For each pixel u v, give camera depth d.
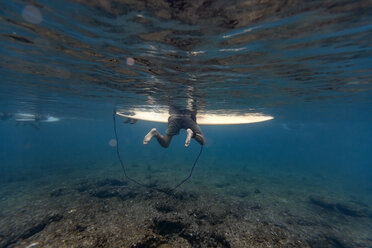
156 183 14.59
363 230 9.20
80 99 13.95
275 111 17.73
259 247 4.82
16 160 33.38
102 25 4.04
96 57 5.90
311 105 14.63
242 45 4.73
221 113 15.72
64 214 7.12
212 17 3.57
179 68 6.41
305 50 5.05
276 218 9.30
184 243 5.22
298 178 23.98
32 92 11.80
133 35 4.39
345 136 68.12
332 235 7.95
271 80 7.75
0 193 12.55
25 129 76.25
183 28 3.98
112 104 15.23
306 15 3.53
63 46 5.27
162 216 5.75
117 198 10.06
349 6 3.26
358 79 7.73
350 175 33.22
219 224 6.64
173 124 6.68
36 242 5.00
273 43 4.64
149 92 9.91
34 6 3.54
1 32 4.62
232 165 33.62
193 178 18.64
